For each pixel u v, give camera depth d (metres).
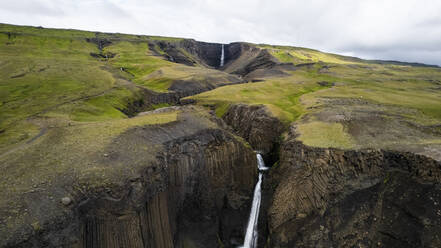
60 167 23.39
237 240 37.72
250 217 40.59
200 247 32.38
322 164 32.78
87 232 20.53
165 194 28.02
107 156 26.09
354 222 28.14
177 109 49.53
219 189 38.78
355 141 35.12
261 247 36.31
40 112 45.56
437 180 25.42
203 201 36.06
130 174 23.84
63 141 29.41
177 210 31.70
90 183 21.73
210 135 39.53
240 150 43.12
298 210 32.34
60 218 18.33
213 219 36.72
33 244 16.47
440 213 23.64
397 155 29.69
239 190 42.03
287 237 31.61
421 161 27.42
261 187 45.16
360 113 48.78
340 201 30.16
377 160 30.53
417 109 51.75
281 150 45.66
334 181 31.44
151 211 25.36
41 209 18.38
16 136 32.16
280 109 62.94
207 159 37.41
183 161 33.44
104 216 21.22
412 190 26.62
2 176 21.53
